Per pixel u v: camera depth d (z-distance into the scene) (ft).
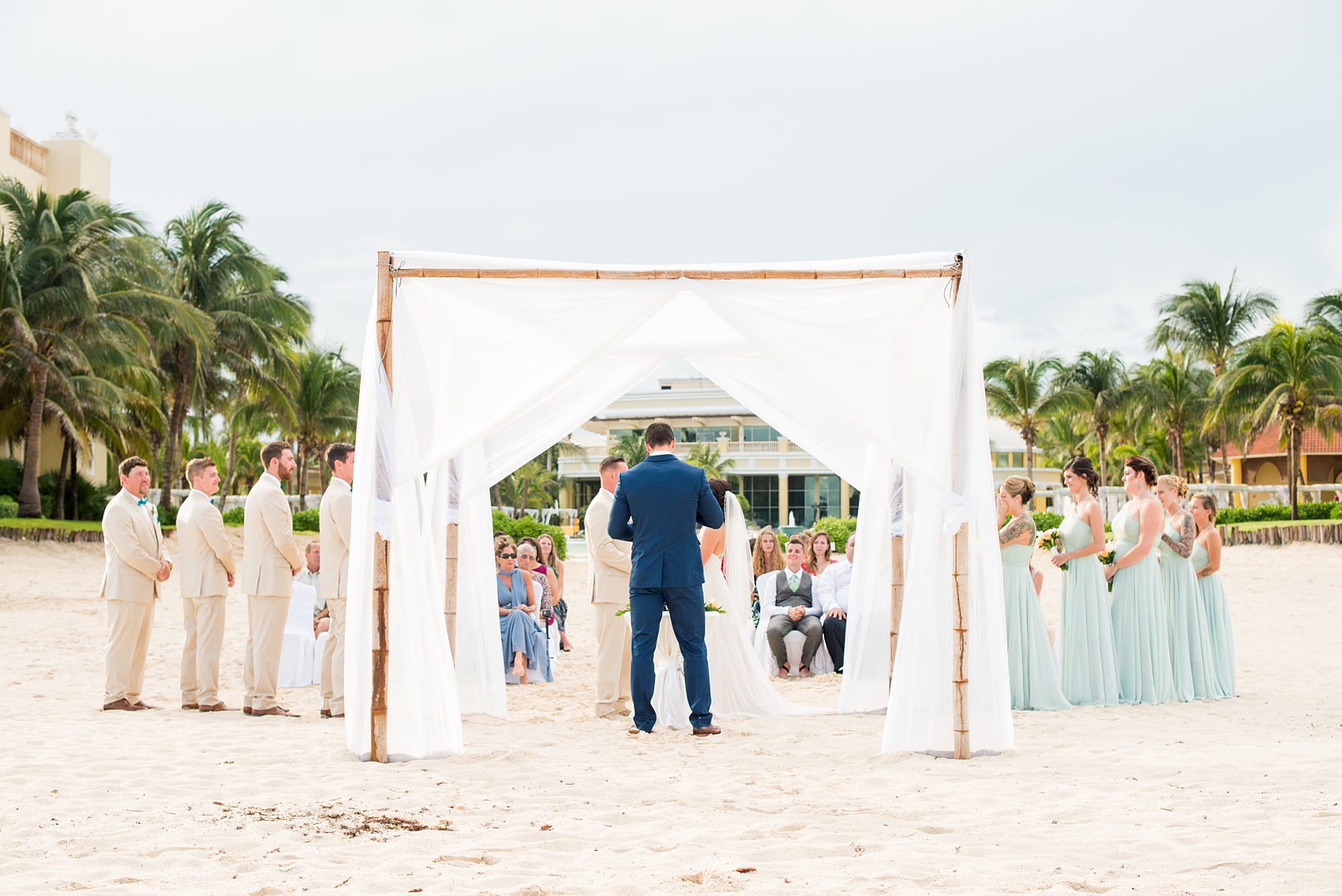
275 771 16.55
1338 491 121.19
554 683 30.30
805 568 33.55
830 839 12.46
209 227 112.16
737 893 10.50
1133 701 24.32
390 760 17.66
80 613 48.52
